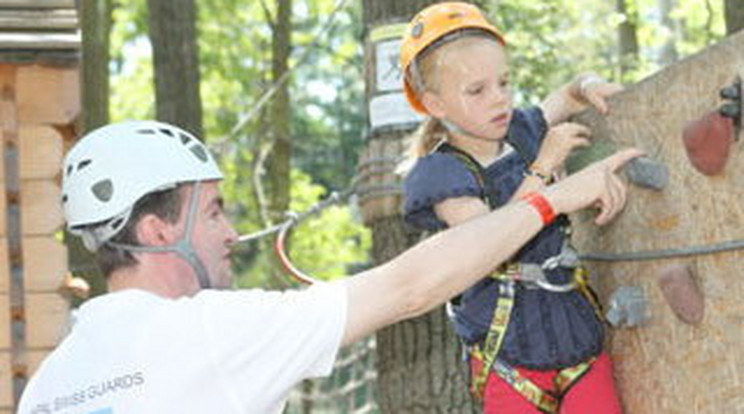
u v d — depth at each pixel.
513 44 13.95
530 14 14.05
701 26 16.91
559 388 3.55
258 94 17.48
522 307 3.56
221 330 3.03
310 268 18.53
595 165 3.38
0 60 4.94
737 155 3.04
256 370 3.03
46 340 5.00
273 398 3.05
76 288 5.14
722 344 3.15
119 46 19.88
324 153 33.19
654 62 16.38
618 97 3.51
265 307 3.06
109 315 3.11
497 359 3.58
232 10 19.52
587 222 3.73
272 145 15.66
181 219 3.19
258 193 15.52
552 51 14.27
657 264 3.37
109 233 3.17
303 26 22.42
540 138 3.65
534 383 3.54
